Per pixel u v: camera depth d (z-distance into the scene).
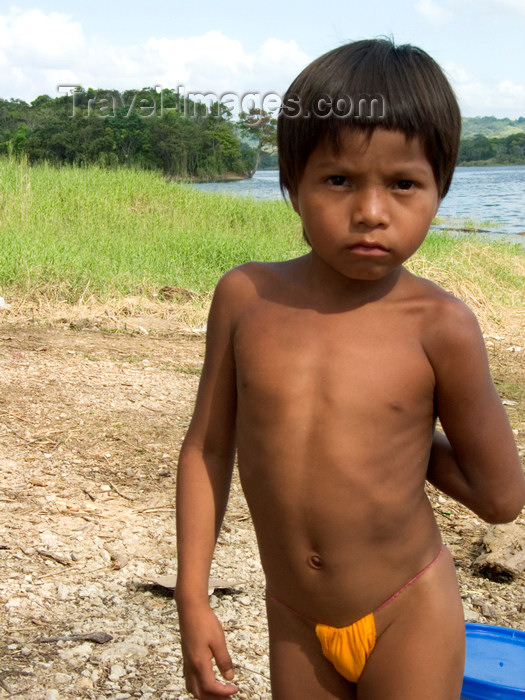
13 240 9.08
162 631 2.73
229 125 48.38
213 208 14.52
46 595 2.90
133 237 11.29
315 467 1.47
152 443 4.36
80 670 2.48
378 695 1.55
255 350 1.54
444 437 1.68
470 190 51.91
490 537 3.41
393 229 1.37
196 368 5.89
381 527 1.49
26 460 4.01
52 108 50.91
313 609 1.55
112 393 5.11
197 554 1.63
